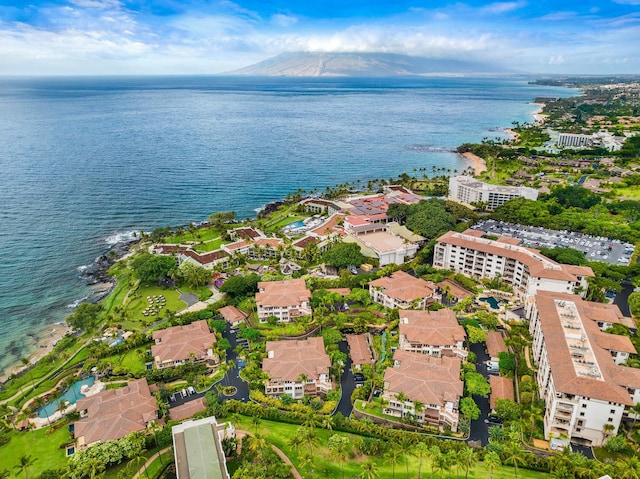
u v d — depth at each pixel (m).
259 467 119.56
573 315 165.50
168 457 128.12
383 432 133.12
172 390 157.12
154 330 193.00
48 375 170.75
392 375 148.62
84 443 129.62
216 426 129.12
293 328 192.50
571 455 119.19
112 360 175.00
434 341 168.50
